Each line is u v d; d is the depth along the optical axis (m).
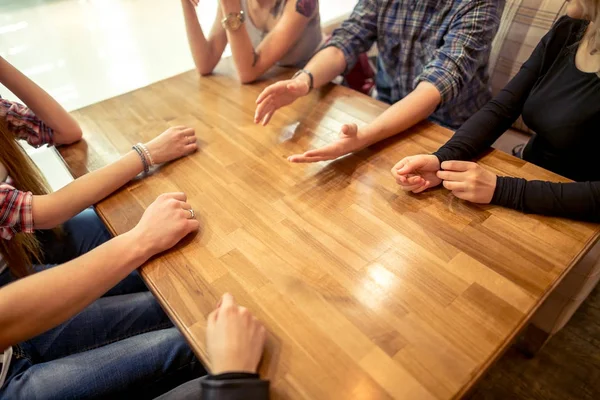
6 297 0.65
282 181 0.90
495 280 0.66
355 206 0.82
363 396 0.53
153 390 0.84
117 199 0.89
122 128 1.12
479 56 1.11
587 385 1.21
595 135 0.93
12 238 0.90
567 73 0.95
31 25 1.45
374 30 1.33
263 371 0.56
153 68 1.75
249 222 0.80
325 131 1.05
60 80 1.56
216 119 1.13
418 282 0.67
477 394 1.21
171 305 0.66
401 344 0.58
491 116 0.99
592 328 1.35
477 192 0.80
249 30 1.56
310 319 0.62
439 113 1.35
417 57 1.29
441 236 0.75
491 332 0.59
